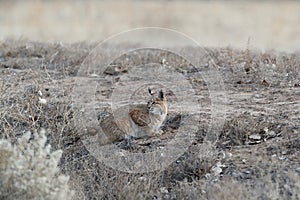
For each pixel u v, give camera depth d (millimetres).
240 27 70000
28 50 39656
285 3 88062
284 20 74500
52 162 20422
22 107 28344
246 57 35406
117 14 77188
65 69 35281
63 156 25484
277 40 60281
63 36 58531
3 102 29156
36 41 44656
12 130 26250
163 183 23469
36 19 70125
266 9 82688
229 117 26969
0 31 61375
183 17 76688
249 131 25812
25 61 36781
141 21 73750
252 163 23672
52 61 37250
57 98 29562
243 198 21266
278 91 30422
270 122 26234
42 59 37406
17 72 34125
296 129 25594
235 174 23156
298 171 22766
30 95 29500
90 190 22906
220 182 22609
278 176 22484
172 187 23250
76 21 71125
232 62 34938
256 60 35156
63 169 24234
